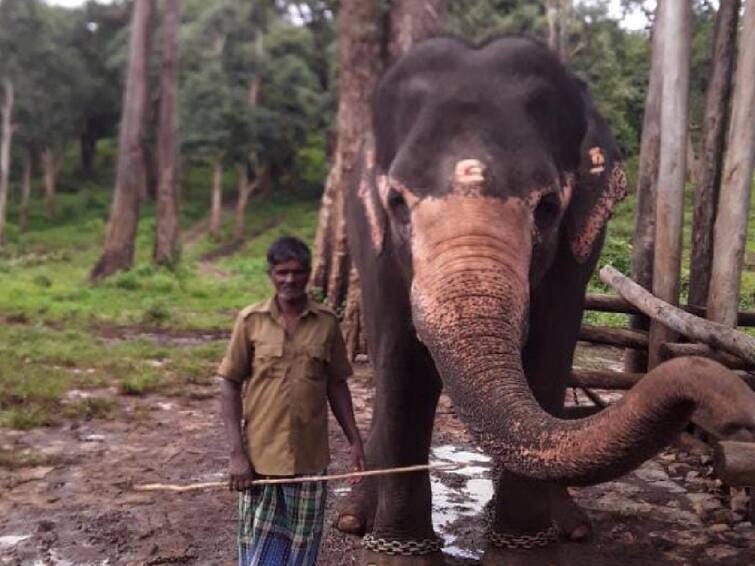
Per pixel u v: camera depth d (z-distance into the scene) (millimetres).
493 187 3041
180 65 46438
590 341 6652
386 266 3617
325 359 3424
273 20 49156
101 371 9500
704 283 6781
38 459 6082
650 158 7145
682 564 4449
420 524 4000
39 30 45906
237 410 3428
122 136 23203
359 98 11773
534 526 4031
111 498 5379
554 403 3914
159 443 6691
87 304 17516
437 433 7051
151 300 18188
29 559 4441
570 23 27578
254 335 3404
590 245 3586
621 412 2230
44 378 8766
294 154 52156
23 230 47656
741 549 4629
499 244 2947
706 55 14594
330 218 12250
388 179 3271
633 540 4762
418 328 2939
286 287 3367
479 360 2686
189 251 41969
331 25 49719
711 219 6758
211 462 6191
